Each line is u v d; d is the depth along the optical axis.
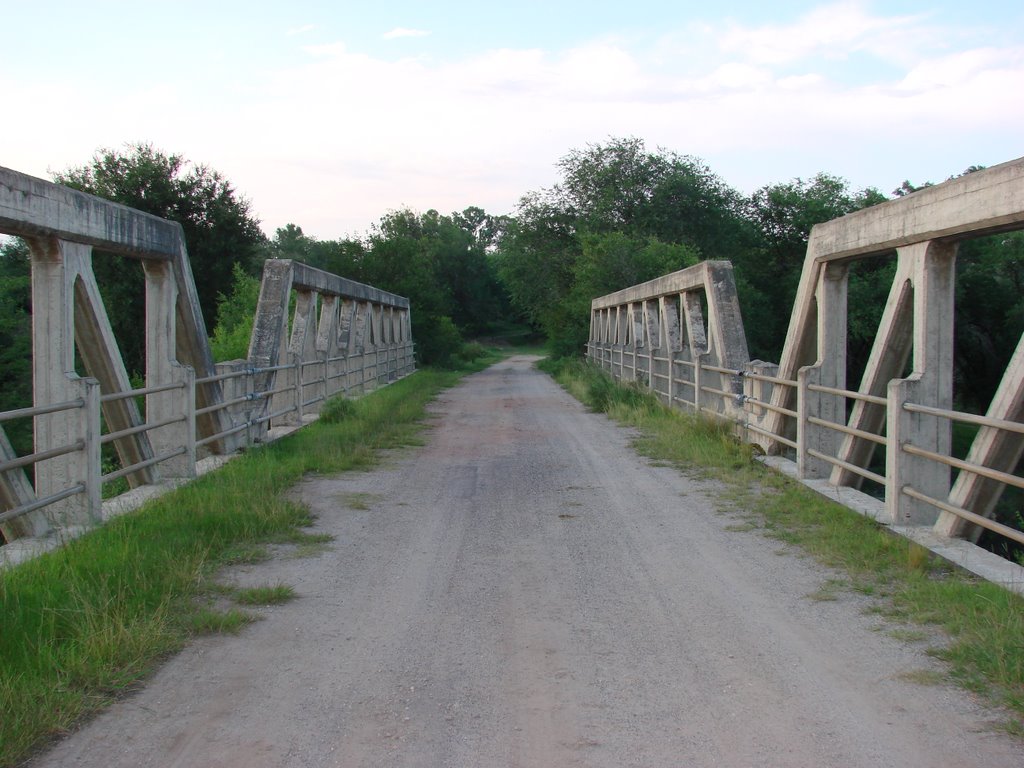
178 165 35.03
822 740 3.65
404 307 34.25
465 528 7.83
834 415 9.67
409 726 3.82
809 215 34.94
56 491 7.48
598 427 16.19
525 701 4.08
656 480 10.30
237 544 7.06
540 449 13.16
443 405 21.55
